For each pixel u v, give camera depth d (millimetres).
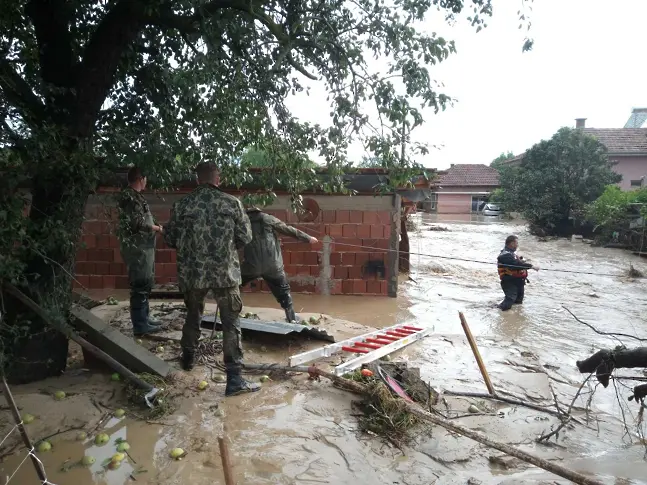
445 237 23047
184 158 5398
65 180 4230
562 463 3740
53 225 3994
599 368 4270
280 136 5367
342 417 4207
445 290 10820
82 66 4543
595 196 25797
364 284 9695
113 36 4555
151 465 3408
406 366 5129
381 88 4738
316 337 6152
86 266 9453
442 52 4664
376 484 3326
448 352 6227
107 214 4863
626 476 3592
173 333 6004
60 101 4418
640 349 4117
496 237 23469
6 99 3719
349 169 5320
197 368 5039
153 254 5855
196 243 4367
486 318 8367
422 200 9672
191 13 4832
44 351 4535
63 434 3738
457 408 4555
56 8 4453
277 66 4543
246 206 6336
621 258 17266
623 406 4879
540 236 25625
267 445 3699
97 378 4672
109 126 4883
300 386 4758
